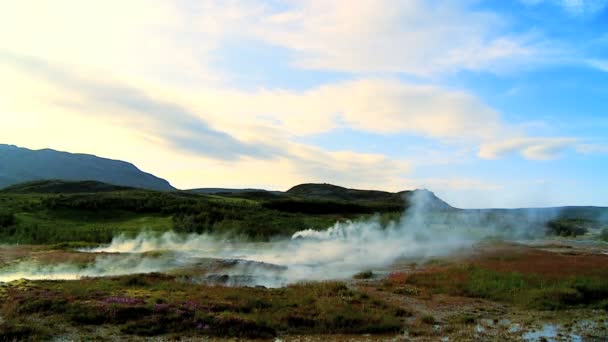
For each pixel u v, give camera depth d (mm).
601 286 33062
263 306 26250
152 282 32219
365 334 22672
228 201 107000
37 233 61219
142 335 20750
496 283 34625
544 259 48438
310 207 111750
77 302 23953
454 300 31141
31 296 24891
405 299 31188
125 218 78562
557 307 29016
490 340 22078
